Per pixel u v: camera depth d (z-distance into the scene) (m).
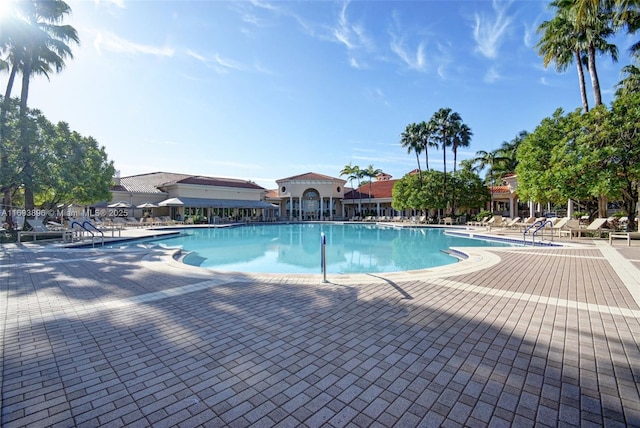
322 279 7.47
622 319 4.73
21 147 16.39
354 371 3.24
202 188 43.00
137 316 4.94
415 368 3.29
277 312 5.13
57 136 18.59
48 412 2.56
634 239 15.82
